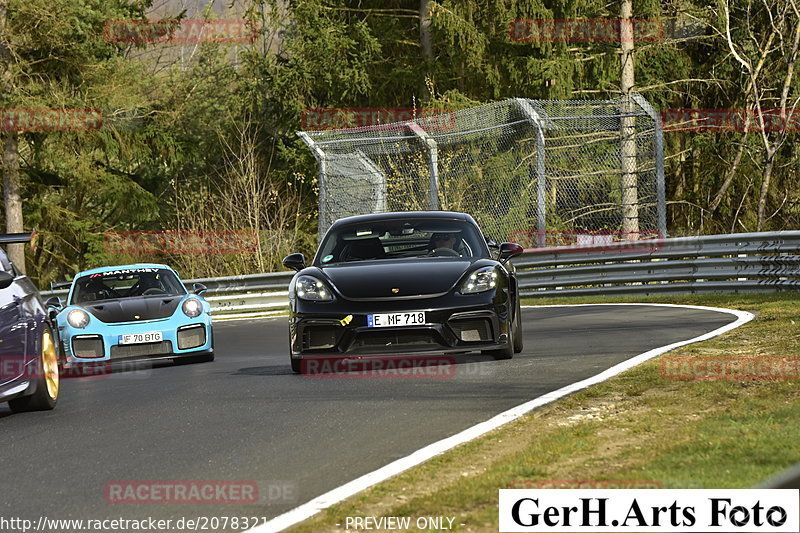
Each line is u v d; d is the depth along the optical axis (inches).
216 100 5999.0
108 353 1771.7
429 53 4830.2
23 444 1064.8
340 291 1391.5
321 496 765.9
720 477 714.2
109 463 936.9
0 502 812.0
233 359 1863.9
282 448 952.3
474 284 1396.4
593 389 1133.1
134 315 1814.7
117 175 5236.2
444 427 995.9
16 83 4576.8
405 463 852.6
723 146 4672.7
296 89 4923.7
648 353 1398.9
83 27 4569.4
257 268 4308.6
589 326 1882.4
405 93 4921.3
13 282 1301.7
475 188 3624.5
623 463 789.9
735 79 4638.3
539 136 2965.1
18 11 4436.5
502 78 4667.8
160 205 5462.6
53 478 888.3
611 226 3836.1
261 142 5142.7
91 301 1923.0
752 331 1553.9
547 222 3639.3
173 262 4931.1
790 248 2335.1
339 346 1370.6
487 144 3796.8
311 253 4643.2
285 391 1296.8
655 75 4690.0
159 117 5398.6
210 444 992.9
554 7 4424.2
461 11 4468.5
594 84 4544.8
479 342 1384.1
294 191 4968.0
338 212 3304.6
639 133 2908.5
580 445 861.2
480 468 821.9
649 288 2620.6
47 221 5113.2
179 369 1737.2
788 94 4589.1
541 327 1941.4
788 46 4493.1
